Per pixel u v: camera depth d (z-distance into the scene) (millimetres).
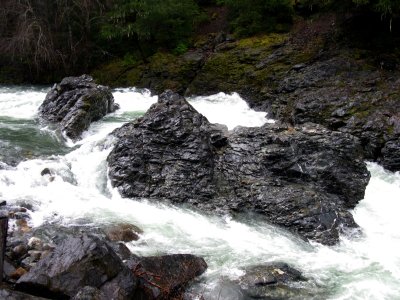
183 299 6113
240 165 9992
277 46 18391
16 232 7328
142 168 9688
